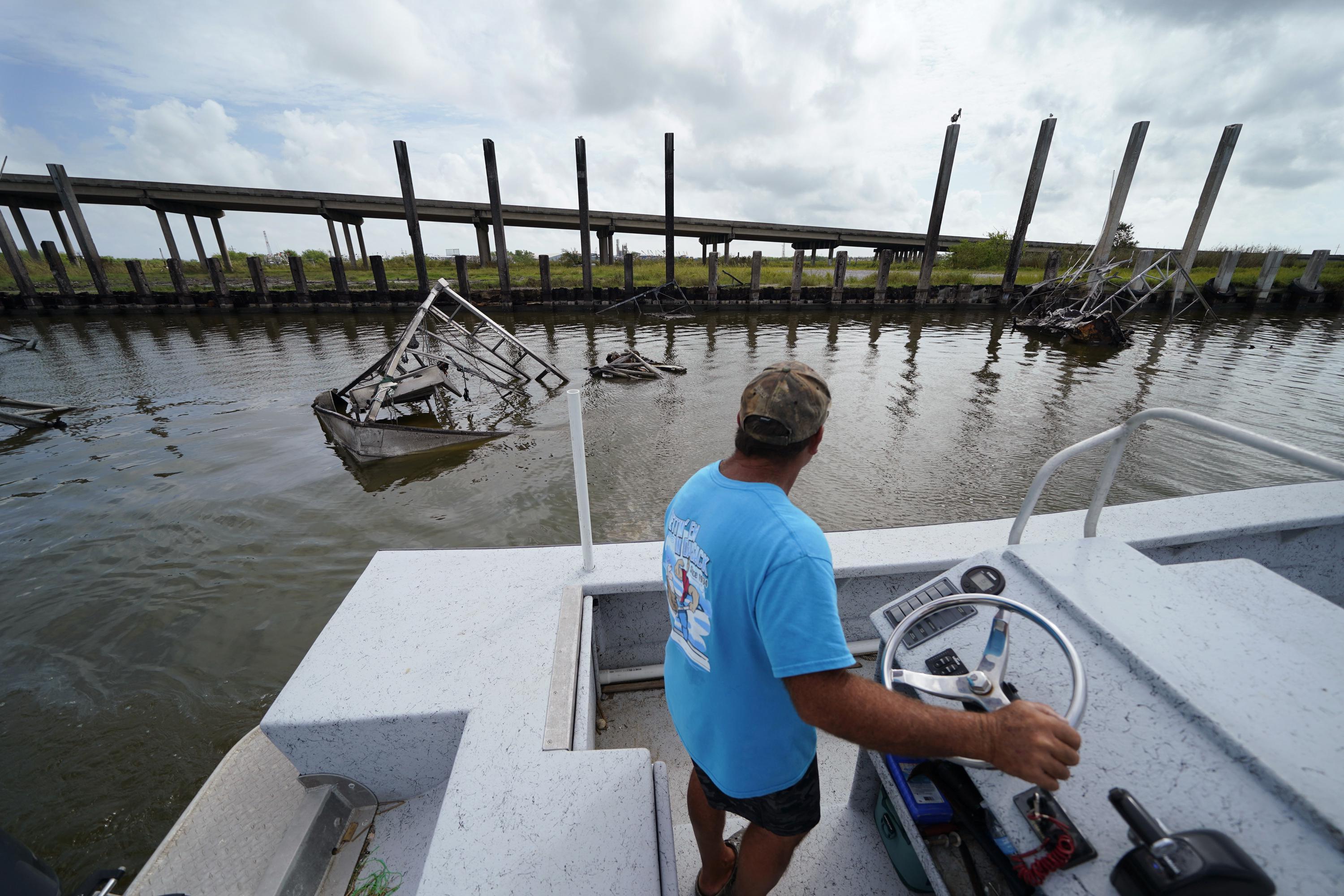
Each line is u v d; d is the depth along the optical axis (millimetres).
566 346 19625
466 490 8508
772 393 997
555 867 1329
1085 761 1069
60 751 4238
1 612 5754
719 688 1117
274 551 6898
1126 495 8086
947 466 9102
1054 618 1332
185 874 1662
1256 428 10750
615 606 2391
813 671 913
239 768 1972
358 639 2010
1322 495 2779
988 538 2535
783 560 941
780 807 1223
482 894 1280
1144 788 997
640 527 7488
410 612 2139
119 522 7535
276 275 40688
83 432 10930
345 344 19859
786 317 27141
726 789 1198
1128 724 1088
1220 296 28672
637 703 2414
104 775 4059
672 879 1338
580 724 1691
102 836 3648
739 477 1096
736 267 44719
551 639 1995
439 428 11289
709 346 19641
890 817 1674
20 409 11391
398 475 9008
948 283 35406
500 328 14172
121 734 4379
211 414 12125
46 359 17297
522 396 13555
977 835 1165
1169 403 12289
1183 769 993
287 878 1611
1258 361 16719
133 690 4805
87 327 23203
